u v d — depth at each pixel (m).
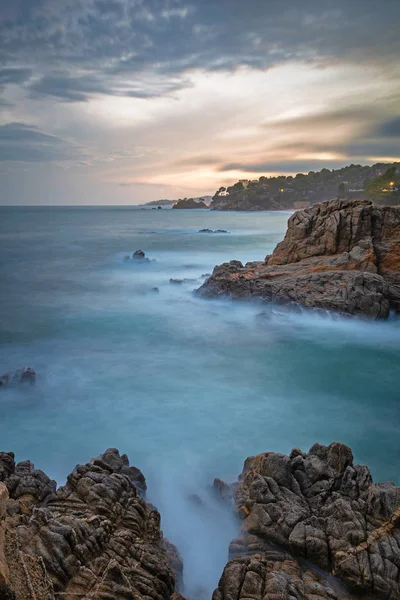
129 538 8.62
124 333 30.81
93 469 10.78
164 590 7.93
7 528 6.76
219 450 15.98
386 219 37.72
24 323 33.31
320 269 35.97
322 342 28.27
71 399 20.11
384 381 22.69
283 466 11.77
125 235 111.88
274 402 20.17
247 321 32.75
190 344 28.39
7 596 5.18
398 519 9.92
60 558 7.09
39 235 111.31
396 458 15.67
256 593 8.13
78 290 44.84
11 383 20.89
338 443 12.45
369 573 8.81
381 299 30.89
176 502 12.83
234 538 10.91
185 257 69.56
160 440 16.67
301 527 9.94
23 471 11.34
